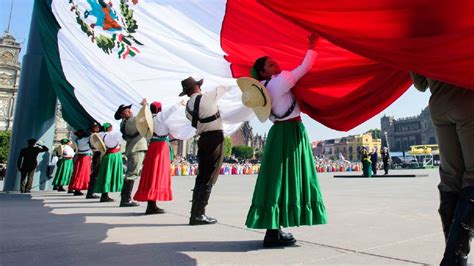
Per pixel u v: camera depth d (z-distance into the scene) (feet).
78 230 10.34
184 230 10.28
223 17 10.66
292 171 7.88
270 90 8.13
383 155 64.39
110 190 18.89
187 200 20.07
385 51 5.35
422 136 362.53
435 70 5.15
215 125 11.51
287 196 7.75
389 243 8.20
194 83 12.19
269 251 7.56
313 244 8.17
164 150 14.34
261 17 9.19
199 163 11.64
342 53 7.82
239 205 17.07
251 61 11.29
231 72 12.77
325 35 5.52
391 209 14.74
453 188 5.52
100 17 16.39
